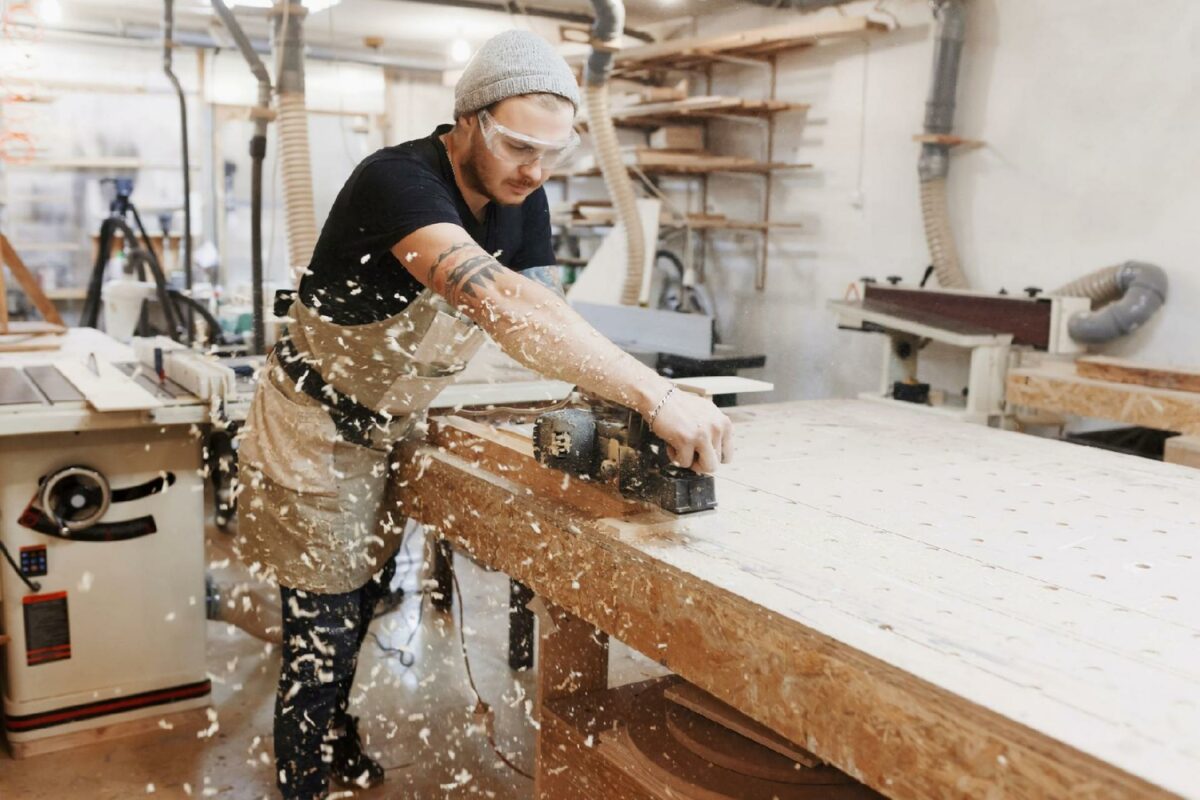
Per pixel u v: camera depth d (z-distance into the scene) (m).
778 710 0.97
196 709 2.30
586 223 5.60
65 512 2.05
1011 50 3.84
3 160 5.65
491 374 2.47
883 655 0.87
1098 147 3.58
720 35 5.13
